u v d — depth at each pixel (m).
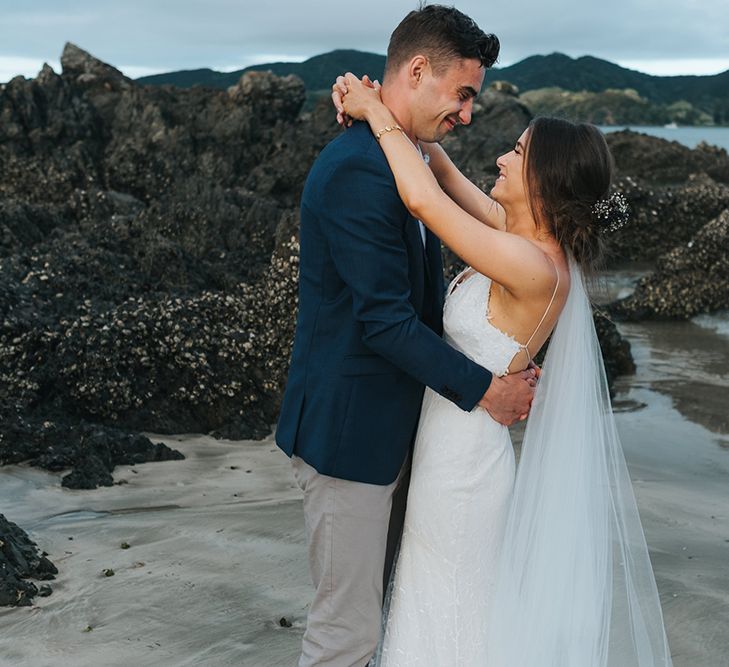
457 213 3.03
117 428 7.75
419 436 3.31
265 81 21.33
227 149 19.58
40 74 18.92
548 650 3.20
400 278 3.02
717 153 28.69
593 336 3.38
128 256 9.98
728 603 4.37
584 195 3.21
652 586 3.44
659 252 18.77
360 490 3.16
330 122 21.73
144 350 8.04
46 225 12.45
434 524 3.21
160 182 17.67
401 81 3.20
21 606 4.34
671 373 10.46
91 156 17.98
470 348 3.26
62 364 7.74
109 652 3.89
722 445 7.88
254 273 10.08
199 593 4.45
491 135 22.70
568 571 3.26
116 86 20.66
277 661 3.80
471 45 3.11
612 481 3.45
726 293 13.91
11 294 8.24
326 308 3.14
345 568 3.19
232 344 8.32
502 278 3.09
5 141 17.38
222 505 5.93
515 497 3.28
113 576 4.67
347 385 3.11
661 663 3.37
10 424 6.95
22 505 5.93
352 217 2.98
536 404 3.32
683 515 5.91
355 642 3.21
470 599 3.23
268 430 7.93
